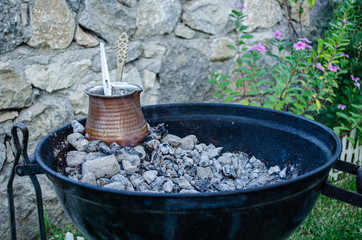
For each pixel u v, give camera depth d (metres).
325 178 1.05
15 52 1.71
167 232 0.92
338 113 2.31
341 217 2.12
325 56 2.17
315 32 2.73
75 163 1.24
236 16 2.32
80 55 1.90
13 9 1.65
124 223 0.93
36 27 1.74
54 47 1.81
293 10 2.59
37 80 1.79
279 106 2.13
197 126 1.62
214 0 2.24
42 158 1.11
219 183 1.29
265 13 2.44
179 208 0.87
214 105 1.59
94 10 1.89
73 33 1.86
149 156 1.36
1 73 1.67
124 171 1.22
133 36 2.04
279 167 1.47
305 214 1.05
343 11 2.38
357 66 2.50
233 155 1.56
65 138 1.34
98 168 1.16
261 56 2.47
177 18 2.15
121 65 1.38
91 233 1.04
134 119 1.31
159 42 2.12
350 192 1.03
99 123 1.27
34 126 1.82
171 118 1.60
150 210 0.88
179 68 2.22
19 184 1.81
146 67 2.11
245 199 0.87
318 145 1.28
